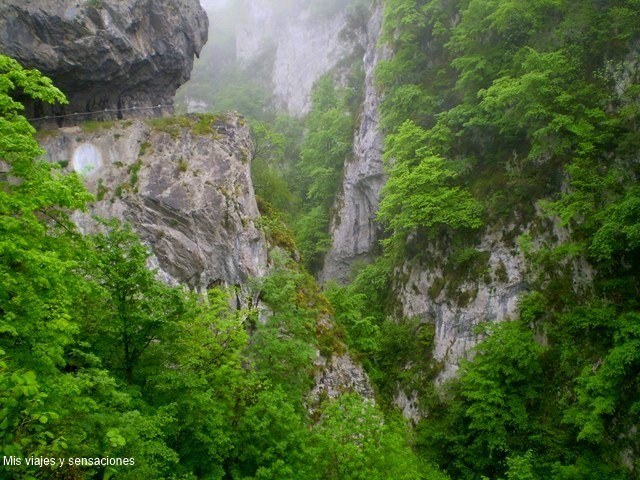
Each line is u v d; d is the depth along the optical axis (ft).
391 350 77.92
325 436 35.58
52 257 21.84
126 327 28.89
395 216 77.61
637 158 58.18
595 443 50.70
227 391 33.94
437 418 66.03
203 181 56.85
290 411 34.76
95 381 22.56
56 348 20.98
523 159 71.61
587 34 68.39
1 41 45.93
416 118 91.61
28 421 17.03
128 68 56.44
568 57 68.03
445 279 76.64
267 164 96.22
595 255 55.47
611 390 49.06
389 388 74.59
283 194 92.48
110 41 52.54
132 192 52.54
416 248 84.64
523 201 69.05
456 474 58.54
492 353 59.57
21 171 25.64
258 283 52.47
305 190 140.36
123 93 59.26
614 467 48.55
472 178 77.56
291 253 71.00
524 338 58.80
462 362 62.95
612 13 65.16
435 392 68.33
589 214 59.21
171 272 51.34
